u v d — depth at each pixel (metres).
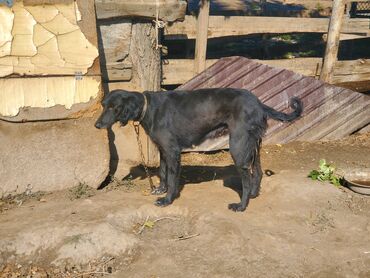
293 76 7.16
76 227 4.34
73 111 5.32
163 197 5.10
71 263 4.07
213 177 6.06
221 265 3.92
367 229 4.54
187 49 8.98
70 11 5.08
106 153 5.48
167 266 3.93
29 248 4.14
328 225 4.60
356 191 5.30
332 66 7.86
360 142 7.50
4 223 4.48
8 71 4.96
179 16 5.87
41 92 5.14
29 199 5.12
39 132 5.23
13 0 4.83
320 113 7.41
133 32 5.80
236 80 7.04
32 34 4.98
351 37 9.01
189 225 4.68
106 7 5.49
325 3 11.27
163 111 4.82
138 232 4.54
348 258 4.02
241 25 7.32
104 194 5.29
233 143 4.73
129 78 5.94
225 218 4.64
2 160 5.10
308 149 7.20
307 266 3.91
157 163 6.43
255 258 4.01
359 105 7.53
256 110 4.68
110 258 4.12
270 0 12.61
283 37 11.70
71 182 5.39
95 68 5.32
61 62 5.16
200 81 6.96
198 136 4.96
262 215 4.78
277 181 5.59
